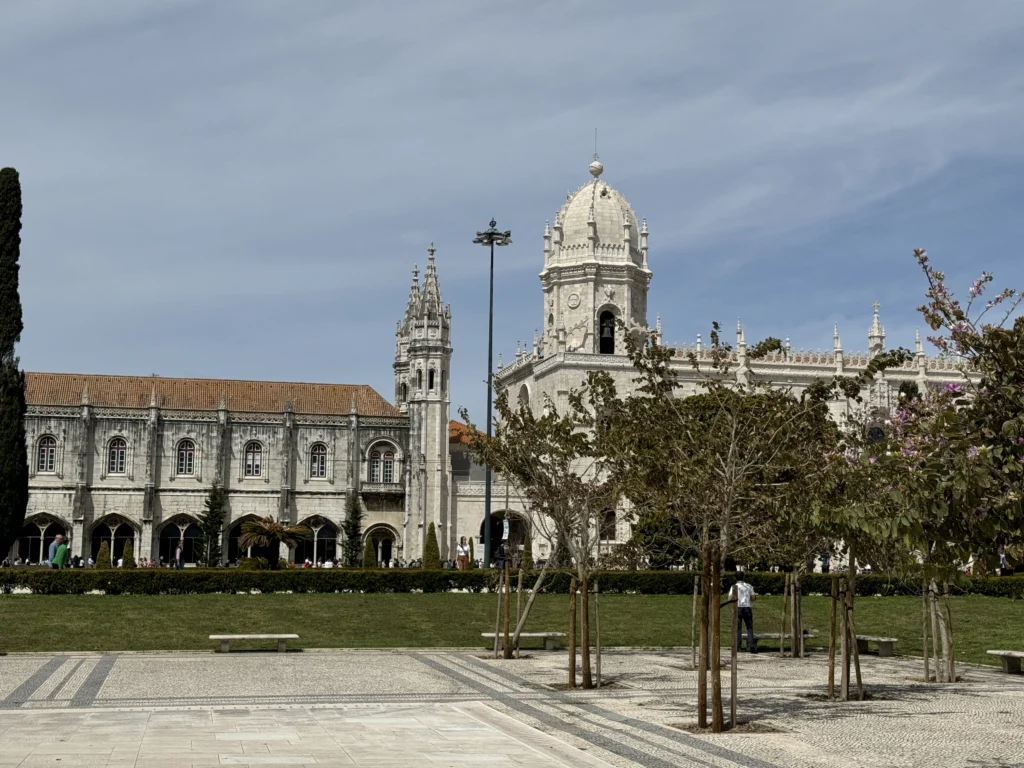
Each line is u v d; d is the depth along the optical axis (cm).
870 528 1828
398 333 14600
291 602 5881
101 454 11581
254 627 5041
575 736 2488
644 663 4078
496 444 4094
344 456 12100
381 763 2088
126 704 2900
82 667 3738
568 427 3969
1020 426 1723
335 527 12050
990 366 1855
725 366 3138
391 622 5272
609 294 12175
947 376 12075
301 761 2097
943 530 1772
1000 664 4125
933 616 3638
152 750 2191
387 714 2711
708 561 2691
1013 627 5288
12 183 8269
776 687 3425
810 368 11950
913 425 1931
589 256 12138
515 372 13050
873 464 2436
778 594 6975
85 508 11425
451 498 12000
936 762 2230
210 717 2639
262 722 2567
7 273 8169
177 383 12231
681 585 6900
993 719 2781
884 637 4653
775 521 3089
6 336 8100
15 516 7956
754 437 2859
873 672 3888
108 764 2047
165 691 3156
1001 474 1753
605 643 4803
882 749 2366
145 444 11669
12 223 8231
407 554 11831
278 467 11950
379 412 12400
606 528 4244
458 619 5419
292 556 11675
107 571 6400
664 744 2406
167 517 11669
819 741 2458
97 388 11925
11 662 3888
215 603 5772
